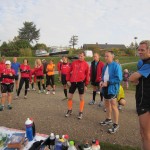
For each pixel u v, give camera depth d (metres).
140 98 3.79
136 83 3.86
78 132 6.02
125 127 6.48
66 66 10.21
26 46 66.50
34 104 9.30
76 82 7.09
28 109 8.41
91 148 4.04
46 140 4.15
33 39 109.94
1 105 8.27
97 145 4.07
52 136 4.19
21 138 4.09
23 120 7.02
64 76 10.14
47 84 12.05
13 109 8.40
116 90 5.94
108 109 6.50
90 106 8.91
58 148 3.90
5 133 4.52
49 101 9.94
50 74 11.89
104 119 7.16
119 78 5.83
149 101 3.72
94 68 8.91
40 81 12.52
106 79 5.99
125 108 8.73
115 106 6.02
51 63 12.00
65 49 59.62
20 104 9.27
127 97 11.36
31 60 39.41
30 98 10.66
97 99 10.40
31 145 4.13
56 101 9.96
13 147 3.93
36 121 6.92
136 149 4.93
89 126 6.49
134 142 5.42
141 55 3.82
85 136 5.73
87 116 7.47
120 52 62.06
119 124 6.73
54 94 11.89
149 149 3.82
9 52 59.69
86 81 7.15
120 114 7.84
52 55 57.25
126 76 14.12
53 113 7.85
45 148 3.95
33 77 12.98
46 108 8.59
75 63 7.13
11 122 6.81
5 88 8.23
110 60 5.99
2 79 8.20
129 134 5.94
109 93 5.95
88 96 11.23
